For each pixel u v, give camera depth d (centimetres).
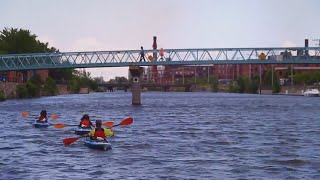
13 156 3619
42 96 18725
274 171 3084
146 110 9819
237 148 4053
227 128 5862
